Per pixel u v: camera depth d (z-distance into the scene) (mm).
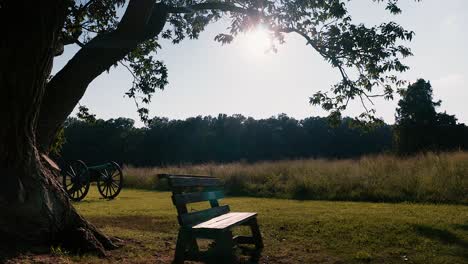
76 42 8469
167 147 67438
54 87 6227
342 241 6500
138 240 6500
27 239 5121
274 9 8266
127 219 9250
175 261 4828
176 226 8242
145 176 23281
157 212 10641
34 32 5227
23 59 5199
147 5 6457
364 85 9266
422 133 37094
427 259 5406
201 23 10477
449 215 8945
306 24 8703
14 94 5203
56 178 5961
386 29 8359
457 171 13727
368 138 64250
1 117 5160
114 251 5668
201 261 4945
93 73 6398
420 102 38094
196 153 69062
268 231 7438
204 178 5844
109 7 9828
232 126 72812
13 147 5258
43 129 6137
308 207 11328
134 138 63844
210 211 5762
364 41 8336
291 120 74812
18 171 5281
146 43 10492
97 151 62125
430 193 12797
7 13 5242
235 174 19094
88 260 4984
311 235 7016
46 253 5020
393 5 8336
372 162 17188
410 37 8367
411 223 7645
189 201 5137
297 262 5383
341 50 8516
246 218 5664
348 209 10602
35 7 5223
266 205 12086
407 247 6055
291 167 19547
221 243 4805
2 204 5070
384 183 14172
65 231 5484
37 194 5367
